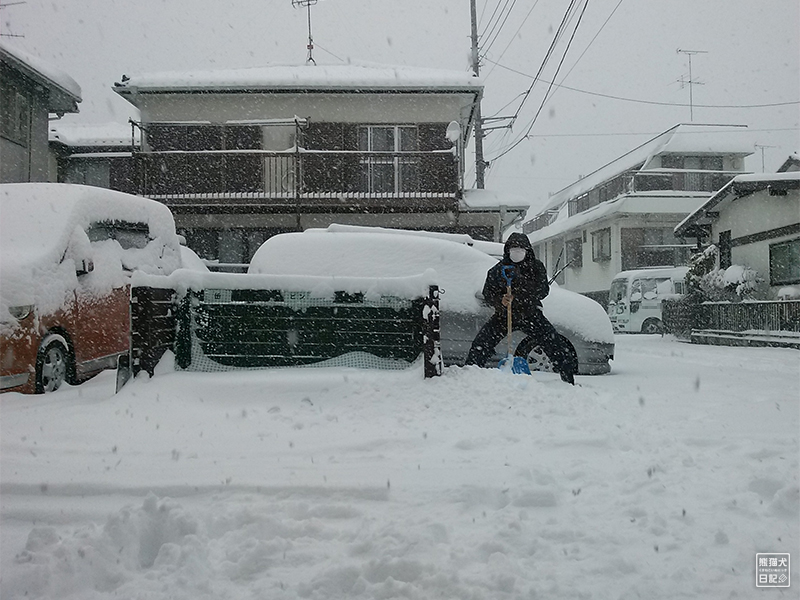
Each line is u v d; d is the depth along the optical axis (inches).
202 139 632.4
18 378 204.8
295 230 640.4
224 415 179.3
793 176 587.8
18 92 585.9
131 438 157.8
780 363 381.1
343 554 97.0
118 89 625.9
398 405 186.5
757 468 131.7
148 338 199.8
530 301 233.3
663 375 300.4
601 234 1223.5
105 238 263.9
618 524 107.0
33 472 132.4
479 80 643.5
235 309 215.2
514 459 141.5
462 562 93.4
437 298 212.1
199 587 88.3
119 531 99.9
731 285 627.5
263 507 113.9
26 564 92.7
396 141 649.6
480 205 635.5
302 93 636.7
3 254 217.8
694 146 1171.3
